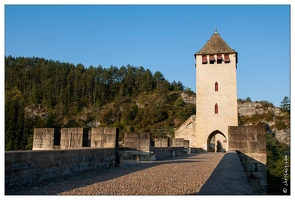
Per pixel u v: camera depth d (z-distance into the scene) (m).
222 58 51.31
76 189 9.20
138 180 11.27
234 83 50.38
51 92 145.62
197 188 9.45
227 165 8.27
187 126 58.50
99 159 15.02
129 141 23.78
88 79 152.12
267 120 98.75
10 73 153.25
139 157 23.20
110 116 129.88
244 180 5.98
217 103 50.28
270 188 31.70
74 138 20.00
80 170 12.97
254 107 109.19
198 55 52.28
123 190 9.09
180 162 20.73
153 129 103.44
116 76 164.62
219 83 50.81
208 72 51.50
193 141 57.44
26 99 133.75
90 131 19.55
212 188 5.01
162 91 150.00
